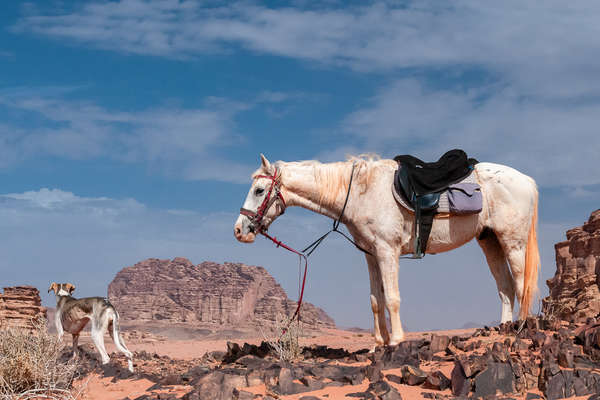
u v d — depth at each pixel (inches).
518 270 368.8
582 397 250.4
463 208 349.1
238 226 364.5
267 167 366.6
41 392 335.9
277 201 366.3
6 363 335.3
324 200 364.2
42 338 369.7
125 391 339.3
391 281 349.1
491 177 367.6
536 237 374.6
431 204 347.3
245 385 301.0
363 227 356.5
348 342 937.5
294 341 404.2
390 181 355.3
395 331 347.6
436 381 281.3
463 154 366.3
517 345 314.7
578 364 275.4
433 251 362.3
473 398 262.8
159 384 343.9
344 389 288.2
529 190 371.6
